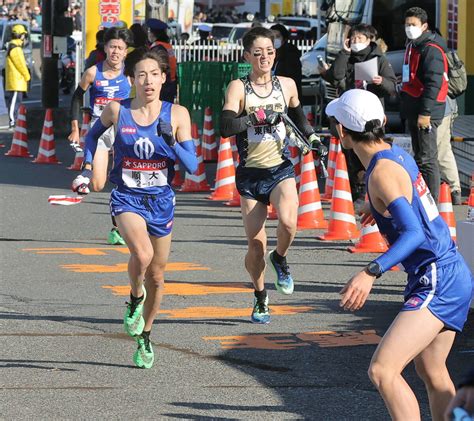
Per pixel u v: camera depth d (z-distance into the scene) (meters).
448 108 31.11
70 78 83.50
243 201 17.98
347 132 11.49
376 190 11.14
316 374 15.48
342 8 49.16
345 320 18.75
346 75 30.05
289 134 18.00
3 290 21.08
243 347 16.94
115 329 18.09
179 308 19.62
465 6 49.41
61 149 49.28
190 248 26.00
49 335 17.64
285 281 18.44
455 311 11.23
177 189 36.97
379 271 10.77
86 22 51.38
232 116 17.72
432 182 29.02
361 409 13.93
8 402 14.08
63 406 13.95
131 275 15.45
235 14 123.12
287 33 35.19
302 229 28.69
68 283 21.83
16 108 68.12
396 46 46.97
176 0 89.06
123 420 13.42
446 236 11.41
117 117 15.45
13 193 35.19
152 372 15.57
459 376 15.38
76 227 28.92
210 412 13.77
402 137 32.00
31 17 112.06
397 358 11.00
